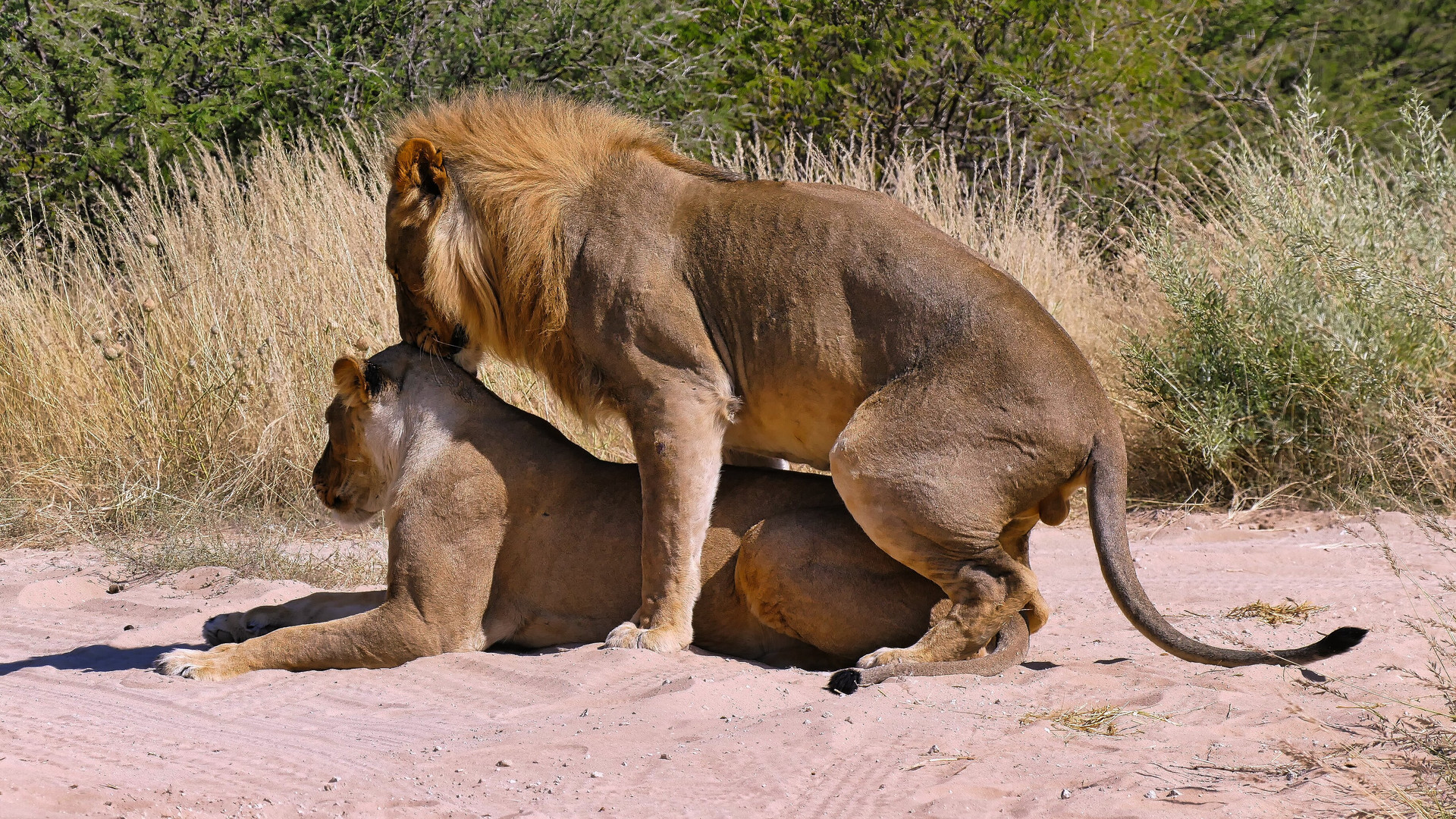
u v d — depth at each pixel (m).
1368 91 31.03
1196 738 7.61
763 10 28.23
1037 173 26.12
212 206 18.17
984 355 8.85
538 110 10.03
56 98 23.02
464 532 9.41
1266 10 32.41
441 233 9.80
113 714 8.03
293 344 16.03
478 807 6.44
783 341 9.23
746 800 6.57
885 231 9.22
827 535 9.21
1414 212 16.72
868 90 27.80
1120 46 27.94
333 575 12.69
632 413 9.34
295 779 6.79
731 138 26.45
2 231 22.25
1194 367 16.16
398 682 8.81
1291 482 15.38
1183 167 26.70
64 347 16.50
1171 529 14.87
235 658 9.09
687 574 9.18
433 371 10.04
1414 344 15.52
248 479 15.46
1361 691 8.59
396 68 25.31
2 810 5.82
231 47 24.36
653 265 9.38
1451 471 14.72
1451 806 6.41
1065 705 8.24
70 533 14.57
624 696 8.26
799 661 9.53
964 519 8.80
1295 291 15.88
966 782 6.79
